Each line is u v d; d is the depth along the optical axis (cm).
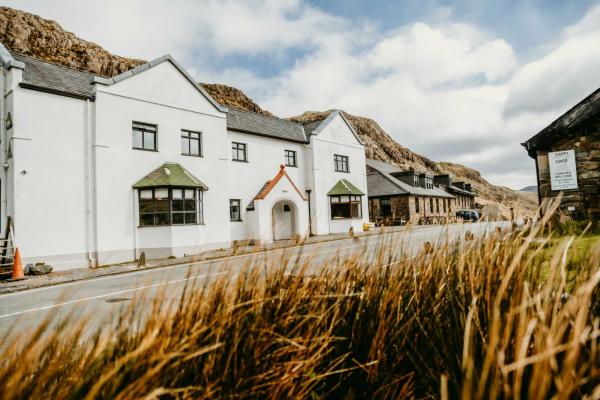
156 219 1579
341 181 2656
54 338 141
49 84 1379
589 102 986
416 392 172
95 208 1444
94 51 9462
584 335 102
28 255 1280
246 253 205
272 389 148
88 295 806
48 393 128
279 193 2148
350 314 206
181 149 1752
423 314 196
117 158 1516
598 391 96
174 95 1741
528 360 98
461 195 5575
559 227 259
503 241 216
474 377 127
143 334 154
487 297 160
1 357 130
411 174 4194
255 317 174
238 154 2136
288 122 2577
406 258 238
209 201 1830
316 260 526
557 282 186
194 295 187
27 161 1301
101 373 132
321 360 183
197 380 145
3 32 8131
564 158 1020
